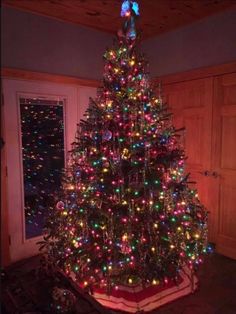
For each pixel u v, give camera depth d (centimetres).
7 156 263
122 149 211
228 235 275
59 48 290
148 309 193
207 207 290
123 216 196
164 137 221
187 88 300
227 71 261
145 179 202
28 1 246
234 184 267
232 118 264
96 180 214
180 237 212
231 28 257
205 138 287
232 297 207
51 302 177
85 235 217
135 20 223
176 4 246
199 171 295
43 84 282
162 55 321
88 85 315
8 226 267
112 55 224
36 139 287
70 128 306
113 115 215
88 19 286
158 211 204
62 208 232
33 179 288
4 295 193
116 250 203
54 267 219
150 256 202
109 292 204
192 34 289
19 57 263
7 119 260
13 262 270
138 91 218
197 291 214
